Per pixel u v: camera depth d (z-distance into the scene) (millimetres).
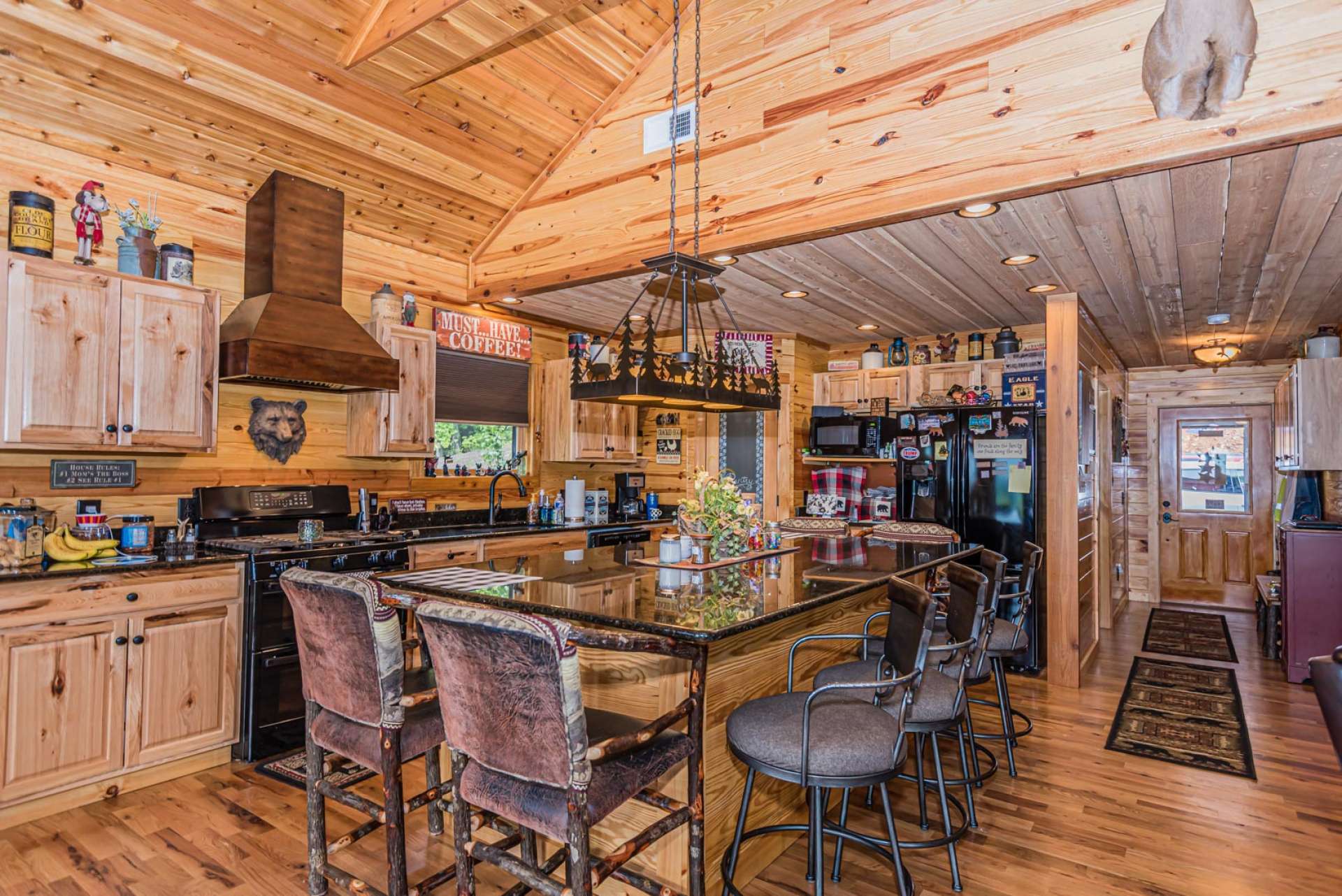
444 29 3096
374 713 1778
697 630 1710
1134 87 2395
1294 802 2723
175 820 2537
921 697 2105
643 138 3715
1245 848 2377
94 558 2875
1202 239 3217
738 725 1875
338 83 3301
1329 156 2354
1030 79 2580
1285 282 3881
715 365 2748
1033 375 4508
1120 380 6723
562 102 3762
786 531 4605
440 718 1942
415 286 4441
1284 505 5559
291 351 3342
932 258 3529
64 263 2809
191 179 3471
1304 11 2150
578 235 4012
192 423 3176
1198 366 6887
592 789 1463
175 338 3129
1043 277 3875
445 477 4730
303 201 3607
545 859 2166
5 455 2941
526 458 5227
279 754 3141
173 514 3441
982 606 2070
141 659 2779
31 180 3010
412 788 2805
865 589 2342
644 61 3697
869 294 4285
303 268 3604
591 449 5363
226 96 3137
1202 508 6891
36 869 2213
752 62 3287
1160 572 7059
